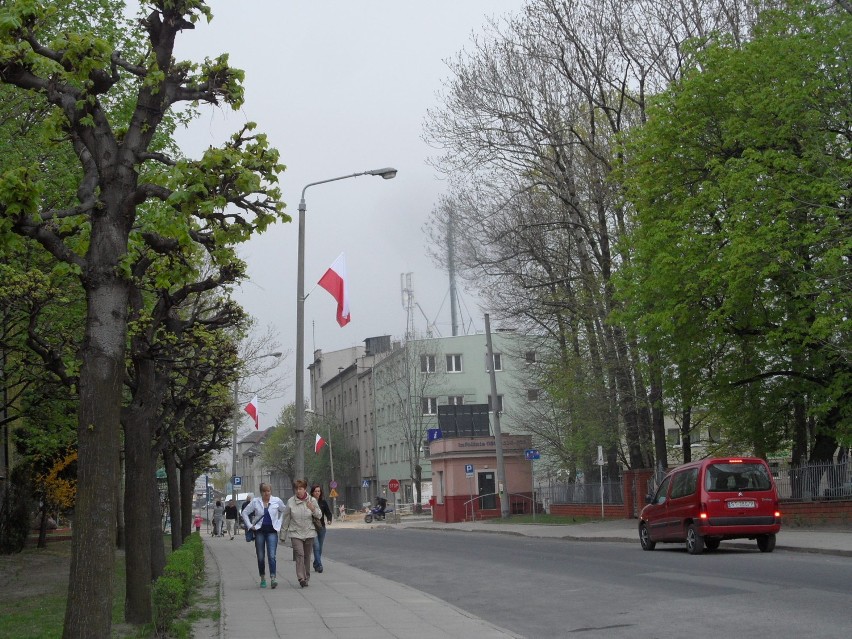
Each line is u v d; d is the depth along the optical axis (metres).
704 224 29.81
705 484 22.14
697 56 30.53
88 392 8.76
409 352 80.19
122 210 9.30
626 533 33.31
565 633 11.58
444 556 27.23
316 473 93.56
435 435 66.25
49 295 15.33
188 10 10.68
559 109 36.41
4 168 19.52
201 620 13.73
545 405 54.25
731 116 29.12
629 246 32.44
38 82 9.72
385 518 71.94
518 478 62.84
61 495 39.38
